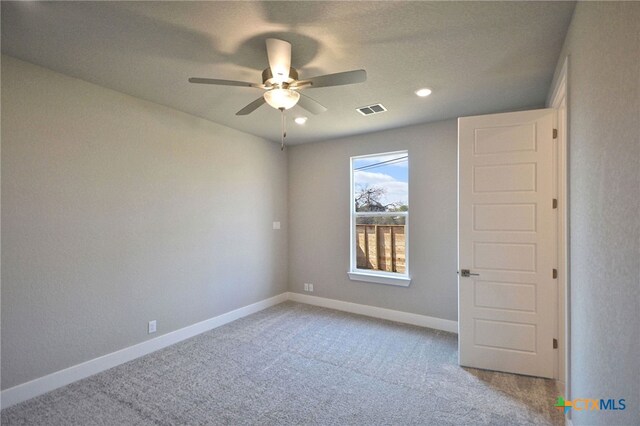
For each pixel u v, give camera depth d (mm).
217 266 3666
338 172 4352
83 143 2506
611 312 1151
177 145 3225
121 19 1712
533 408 2121
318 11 1649
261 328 3607
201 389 2354
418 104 3035
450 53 2088
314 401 2207
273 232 4527
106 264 2656
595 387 1357
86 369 2516
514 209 2545
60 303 2377
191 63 2223
